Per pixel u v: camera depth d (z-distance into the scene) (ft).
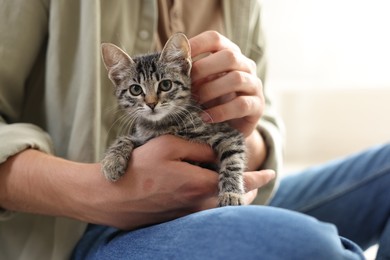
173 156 1.37
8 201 1.39
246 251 1.08
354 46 2.61
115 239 1.34
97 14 1.52
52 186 1.38
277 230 1.09
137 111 1.58
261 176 1.50
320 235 1.09
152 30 1.66
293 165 2.77
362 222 1.72
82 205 1.37
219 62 1.45
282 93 2.79
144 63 1.58
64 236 1.47
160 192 1.34
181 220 1.21
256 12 1.88
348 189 1.73
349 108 2.84
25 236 1.50
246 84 1.45
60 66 1.54
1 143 1.38
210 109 1.50
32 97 1.64
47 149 1.46
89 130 1.49
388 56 2.59
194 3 1.77
